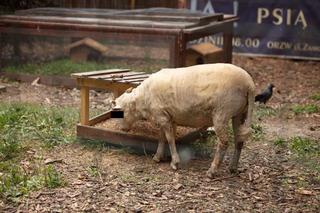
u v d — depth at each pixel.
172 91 6.22
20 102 9.64
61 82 11.20
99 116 7.66
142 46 12.68
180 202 5.62
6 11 13.89
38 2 14.55
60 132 7.72
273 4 14.61
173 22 11.09
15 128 7.85
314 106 9.87
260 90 11.55
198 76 6.10
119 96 7.47
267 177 6.38
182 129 7.29
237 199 5.74
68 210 5.43
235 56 15.05
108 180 6.14
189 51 12.48
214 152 7.08
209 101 6.00
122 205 5.52
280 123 8.88
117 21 11.18
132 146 7.06
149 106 6.47
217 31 11.89
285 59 14.77
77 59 13.34
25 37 12.49
